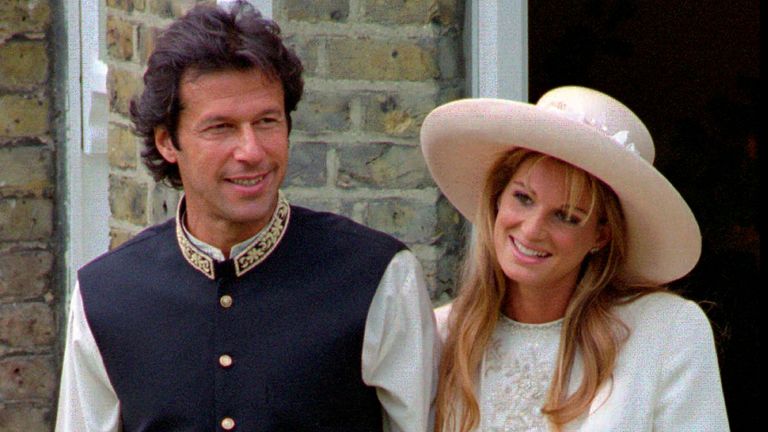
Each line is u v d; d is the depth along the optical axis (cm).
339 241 1149
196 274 1141
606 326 1116
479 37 1366
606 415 1097
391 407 1140
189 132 1080
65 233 1705
